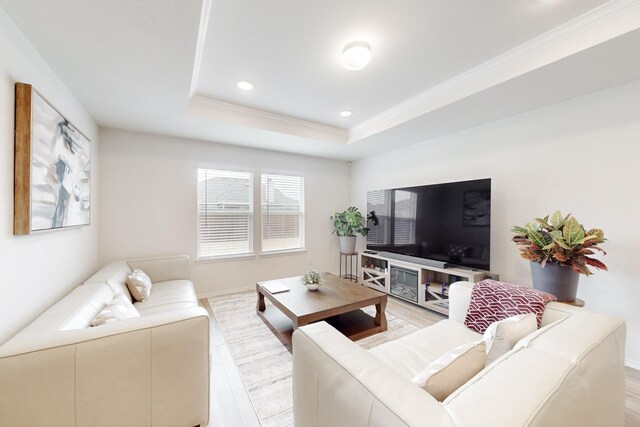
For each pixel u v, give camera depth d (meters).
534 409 0.61
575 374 0.77
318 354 0.92
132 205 3.09
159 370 1.21
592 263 1.81
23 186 1.28
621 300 2.03
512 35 1.74
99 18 1.31
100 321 1.37
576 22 1.59
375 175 4.41
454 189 2.96
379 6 1.50
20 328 1.29
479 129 2.96
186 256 3.16
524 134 2.59
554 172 2.39
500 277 2.79
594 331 1.01
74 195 1.93
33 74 1.49
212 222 3.68
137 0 1.21
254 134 3.23
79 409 1.06
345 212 4.43
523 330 1.12
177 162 3.38
